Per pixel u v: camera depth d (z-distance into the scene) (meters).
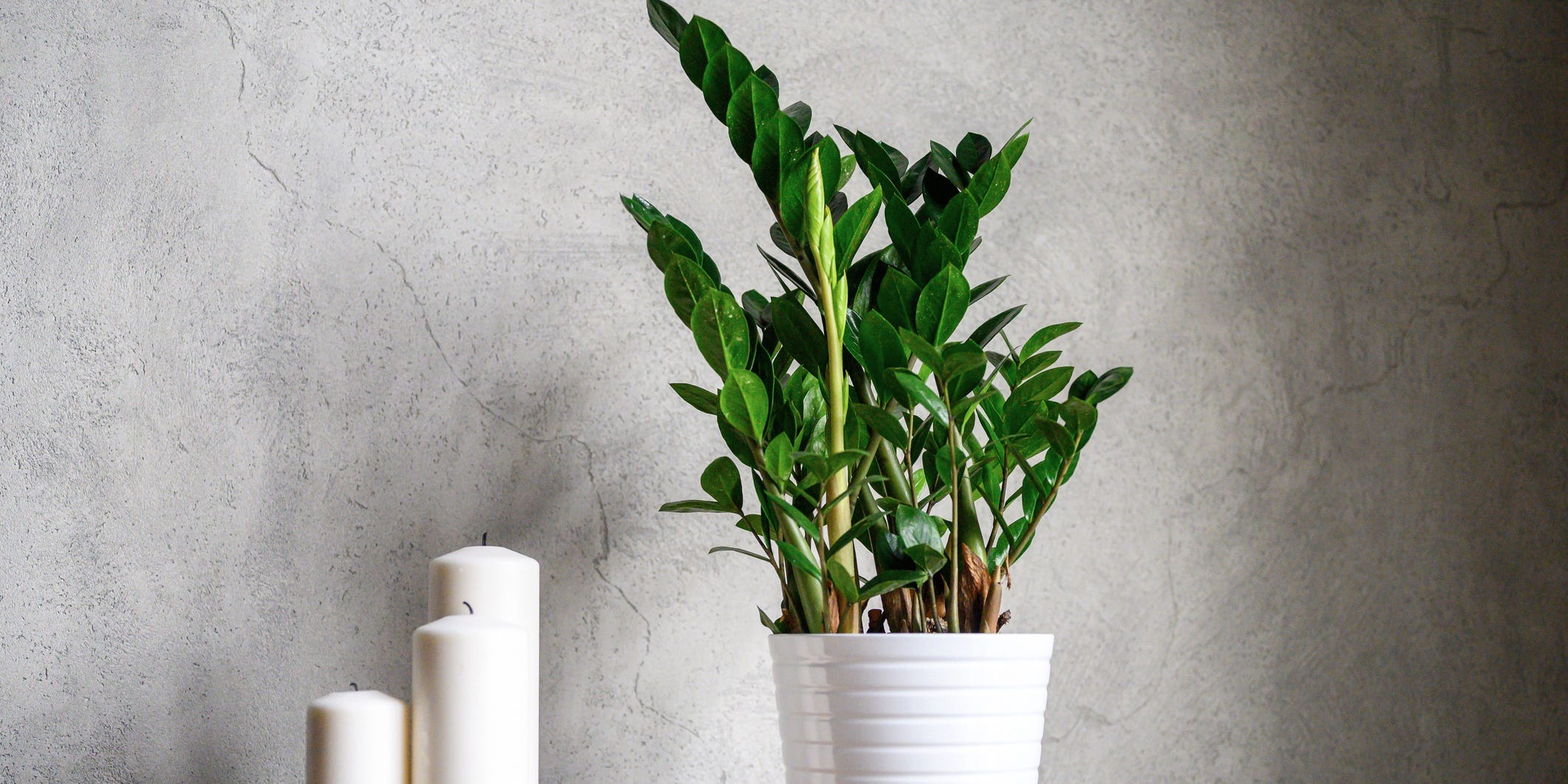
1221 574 1.04
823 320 0.76
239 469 0.97
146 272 0.99
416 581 0.97
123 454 0.97
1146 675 1.02
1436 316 1.10
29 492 0.96
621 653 0.98
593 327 1.02
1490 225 1.12
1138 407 1.05
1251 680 1.03
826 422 0.80
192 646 0.95
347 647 0.96
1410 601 1.05
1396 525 1.06
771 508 0.77
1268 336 1.08
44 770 0.93
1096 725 1.00
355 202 1.01
